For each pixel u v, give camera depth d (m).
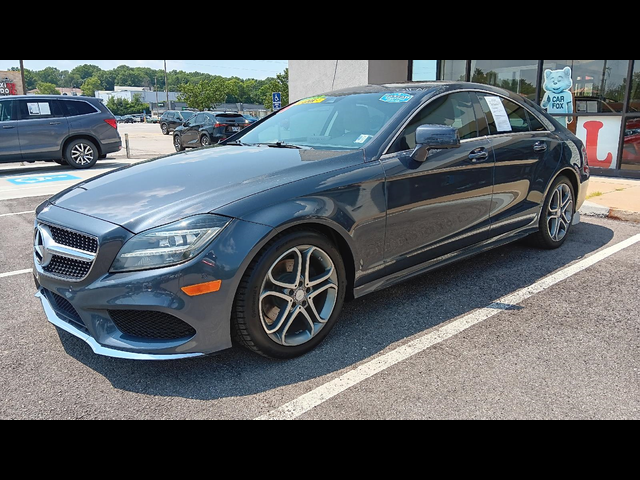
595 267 4.33
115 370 2.76
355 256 3.01
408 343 3.02
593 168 9.30
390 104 3.58
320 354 2.90
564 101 9.44
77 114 11.53
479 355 2.87
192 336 2.51
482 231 3.90
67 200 2.97
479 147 3.74
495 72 10.25
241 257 2.50
